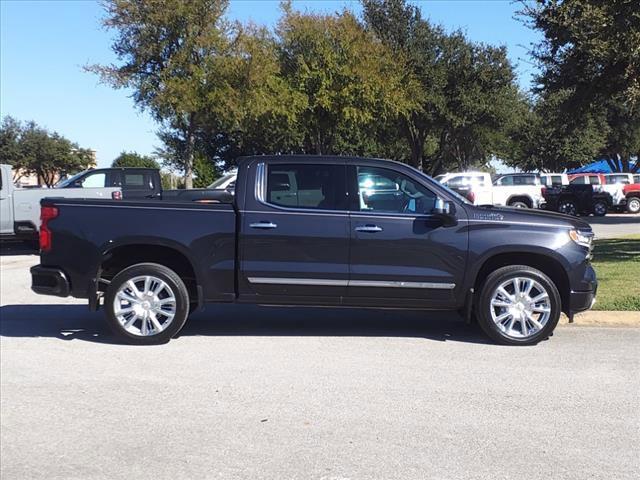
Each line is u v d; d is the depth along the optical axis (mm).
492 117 33844
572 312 6812
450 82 33469
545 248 6637
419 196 6812
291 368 5906
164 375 5703
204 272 6746
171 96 23094
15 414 4785
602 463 3973
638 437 4367
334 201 6762
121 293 6730
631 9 9844
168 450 4168
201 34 23422
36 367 5953
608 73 14062
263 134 36688
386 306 6836
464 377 5645
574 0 11547
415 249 6660
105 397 5141
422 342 6895
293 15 29281
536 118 41688
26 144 50906
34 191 14836
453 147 40938
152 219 6742
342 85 29078
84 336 7176
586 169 51156
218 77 23719
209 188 16266
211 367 5941
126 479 3785
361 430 4477
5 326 7684
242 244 6703
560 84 15531
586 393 5230
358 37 29297
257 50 24000
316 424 4582
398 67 30516
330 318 8133
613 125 39688
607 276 9906
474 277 6699
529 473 3834
